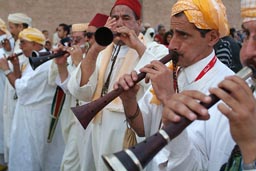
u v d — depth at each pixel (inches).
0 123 252.5
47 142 201.5
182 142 74.3
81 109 104.9
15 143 200.7
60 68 173.6
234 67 182.7
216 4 86.8
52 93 196.4
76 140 167.6
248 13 63.4
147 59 124.0
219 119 77.8
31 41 206.4
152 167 102.0
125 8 134.3
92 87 135.8
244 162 54.3
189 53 88.1
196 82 88.2
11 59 207.0
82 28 210.7
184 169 76.2
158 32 524.1
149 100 97.7
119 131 131.3
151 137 53.2
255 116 51.7
